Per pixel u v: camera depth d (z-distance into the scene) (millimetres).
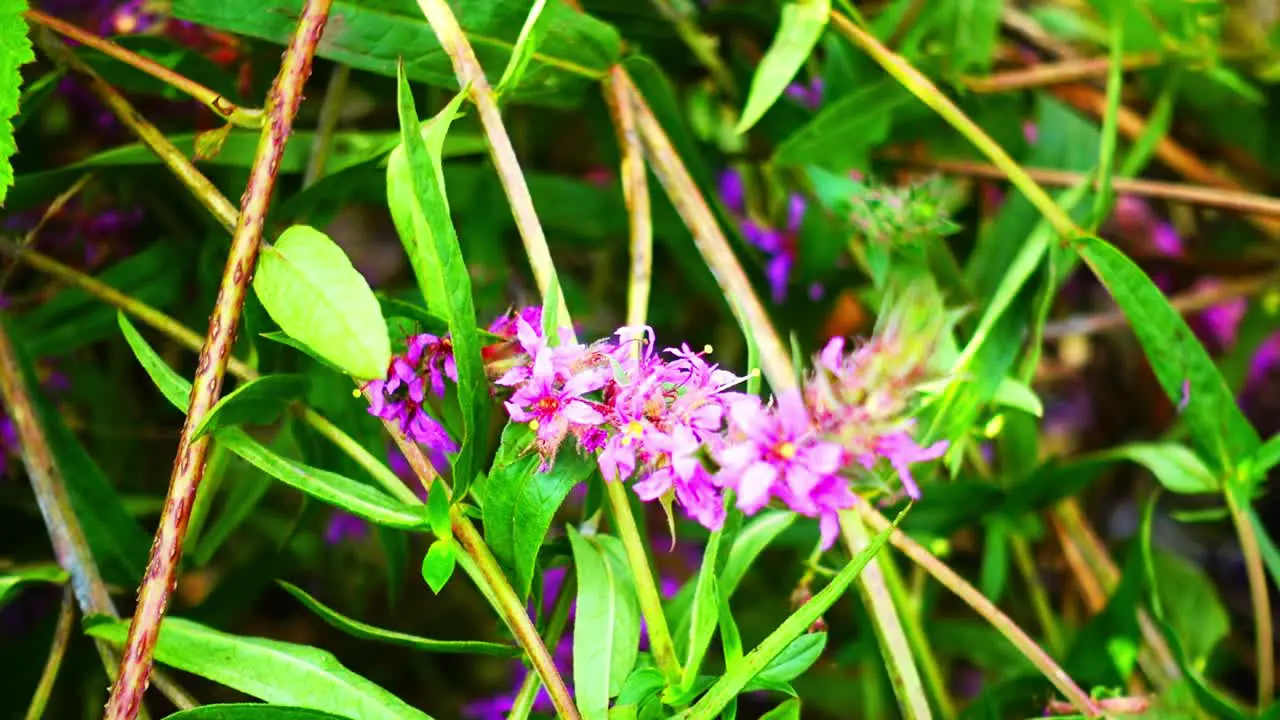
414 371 314
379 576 495
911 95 416
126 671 306
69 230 433
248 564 400
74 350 431
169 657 322
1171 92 454
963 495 403
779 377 355
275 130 324
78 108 427
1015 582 457
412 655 492
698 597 314
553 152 499
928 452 284
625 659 325
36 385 375
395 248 542
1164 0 435
